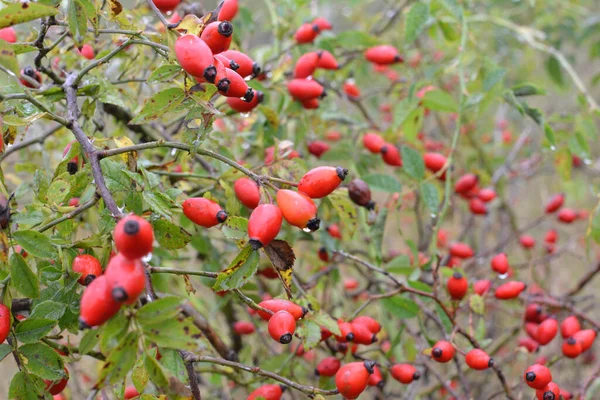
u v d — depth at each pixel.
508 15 1.10
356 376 0.50
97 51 0.63
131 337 0.42
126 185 0.49
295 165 0.57
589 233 0.71
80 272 0.47
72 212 0.47
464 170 1.00
